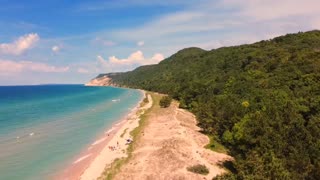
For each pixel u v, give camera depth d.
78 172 51.50
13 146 67.81
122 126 92.94
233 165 49.69
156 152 58.44
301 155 41.06
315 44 137.25
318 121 48.88
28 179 48.22
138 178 46.97
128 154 60.59
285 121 51.50
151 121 96.44
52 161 57.44
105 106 153.12
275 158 40.19
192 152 58.53
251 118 55.50
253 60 133.12
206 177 47.19
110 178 47.94
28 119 107.12
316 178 36.81
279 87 79.94
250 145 50.44
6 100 193.75
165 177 46.69
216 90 116.25
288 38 167.38
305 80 76.38
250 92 83.62
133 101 179.75
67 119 107.94
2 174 50.06
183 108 124.31
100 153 62.62
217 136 69.00
